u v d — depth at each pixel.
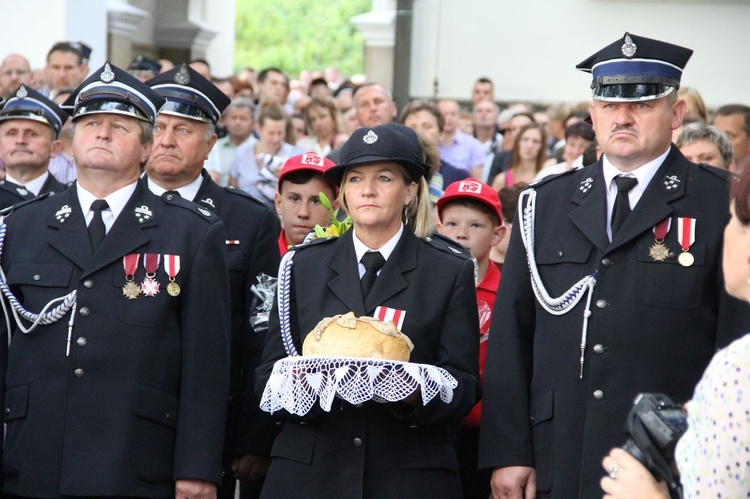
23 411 10.28
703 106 19.05
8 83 26.27
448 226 12.86
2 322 10.65
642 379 9.73
